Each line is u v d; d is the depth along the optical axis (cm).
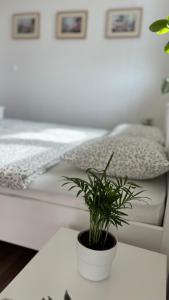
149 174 117
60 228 112
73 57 308
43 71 324
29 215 123
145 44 280
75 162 126
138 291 78
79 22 296
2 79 343
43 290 75
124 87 298
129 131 212
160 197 110
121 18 281
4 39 331
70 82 316
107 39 291
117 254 96
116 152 122
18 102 344
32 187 120
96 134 244
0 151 152
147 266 90
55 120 333
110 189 75
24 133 220
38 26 313
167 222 103
